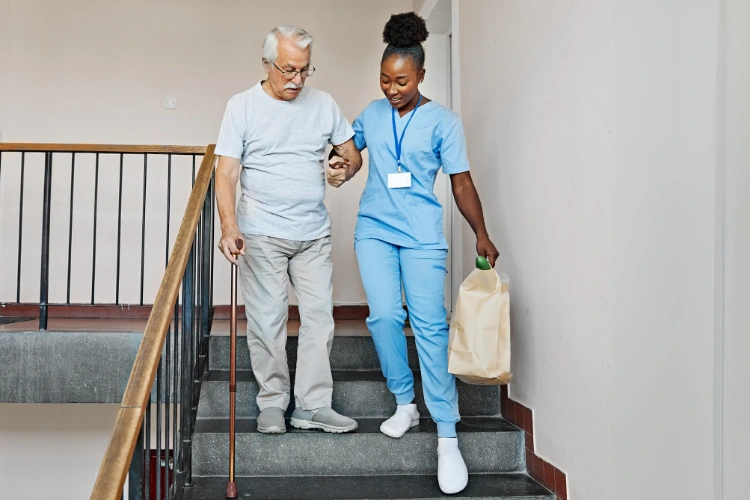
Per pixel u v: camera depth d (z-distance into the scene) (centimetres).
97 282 451
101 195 452
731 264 170
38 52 453
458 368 213
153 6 459
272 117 229
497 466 243
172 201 455
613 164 178
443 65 423
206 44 461
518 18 251
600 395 186
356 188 461
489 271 214
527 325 241
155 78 457
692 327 177
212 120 459
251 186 232
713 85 176
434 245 230
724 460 171
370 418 262
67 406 423
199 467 231
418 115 232
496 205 276
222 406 256
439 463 222
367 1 468
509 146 260
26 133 450
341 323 412
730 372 170
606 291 182
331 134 241
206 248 268
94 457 422
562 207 210
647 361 179
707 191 177
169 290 169
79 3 455
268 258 231
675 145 179
